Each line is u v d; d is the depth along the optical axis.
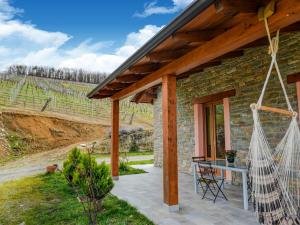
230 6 2.21
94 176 3.90
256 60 5.25
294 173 2.34
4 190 5.96
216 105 6.63
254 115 2.22
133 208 4.12
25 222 3.79
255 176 2.21
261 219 2.21
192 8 2.36
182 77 7.32
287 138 2.38
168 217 3.65
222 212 3.81
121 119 21.12
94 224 3.35
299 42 4.37
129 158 13.37
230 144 5.88
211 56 3.22
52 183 6.48
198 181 5.26
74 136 16.59
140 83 5.20
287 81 4.55
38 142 14.73
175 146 4.09
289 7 2.11
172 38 2.98
